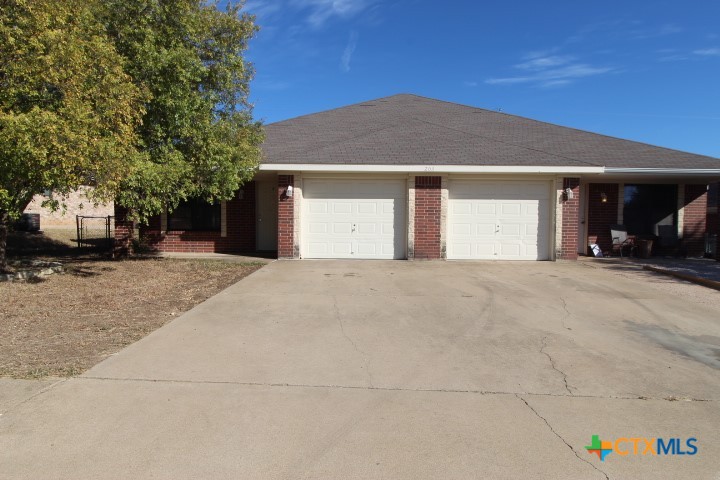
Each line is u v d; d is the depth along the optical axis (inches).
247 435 146.0
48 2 304.0
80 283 376.2
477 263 522.9
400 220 553.3
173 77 410.0
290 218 542.6
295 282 390.6
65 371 191.6
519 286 383.9
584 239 642.8
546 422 156.9
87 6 358.3
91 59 328.2
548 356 220.8
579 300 335.3
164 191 411.2
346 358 215.0
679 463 134.5
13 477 123.5
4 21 294.0
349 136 633.6
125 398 169.3
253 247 642.8
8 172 291.4
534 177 551.2
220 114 476.1
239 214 639.1
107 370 194.4
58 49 300.5
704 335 255.4
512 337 249.0
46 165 292.5
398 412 162.7
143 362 204.1
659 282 410.0
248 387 181.3
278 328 259.4
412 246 543.8
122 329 251.6
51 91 316.5
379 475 127.1
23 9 295.9
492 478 126.4
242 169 473.4
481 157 538.3
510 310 305.1
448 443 143.2
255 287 367.2
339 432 148.8
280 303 315.6
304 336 246.2
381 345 233.9
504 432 150.1
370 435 147.2
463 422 156.3
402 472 128.5
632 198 639.8
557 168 519.8
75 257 565.6
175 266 481.1
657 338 249.9
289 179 540.4
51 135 278.7
